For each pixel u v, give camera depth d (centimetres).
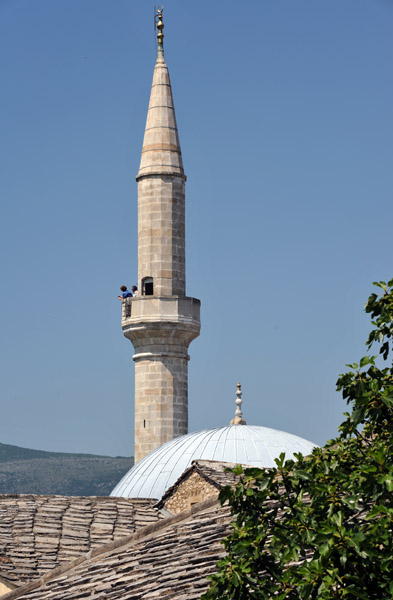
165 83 7800
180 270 7625
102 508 4434
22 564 3894
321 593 1706
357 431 2014
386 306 2017
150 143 7694
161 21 7888
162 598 2331
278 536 1878
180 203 7669
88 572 2786
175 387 7469
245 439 5094
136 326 7456
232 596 1859
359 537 1717
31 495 4512
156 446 7400
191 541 2667
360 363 1977
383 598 1733
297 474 1911
